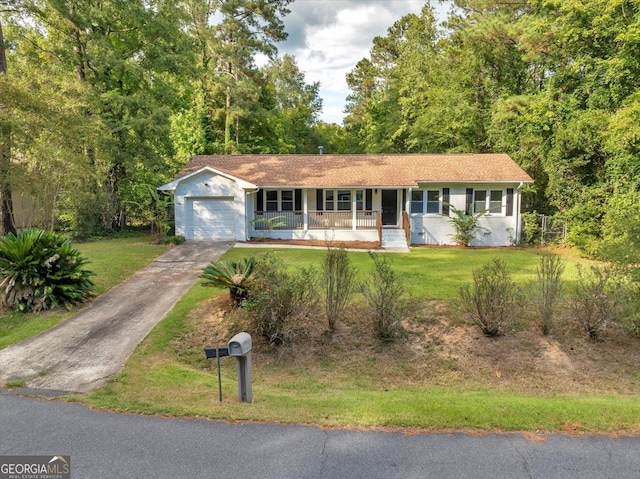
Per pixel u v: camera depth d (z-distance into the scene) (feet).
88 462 12.28
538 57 69.72
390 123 111.24
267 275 27.32
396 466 12.12
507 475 11.73
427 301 32.01
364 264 45.68
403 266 45.37
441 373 25.00
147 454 12.71
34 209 55.26
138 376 20.27
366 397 19.34
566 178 64.64
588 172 63.93
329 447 13.15
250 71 105.40
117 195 70.79
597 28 57.77
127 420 15.05
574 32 59.82
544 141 67.97
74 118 47.65
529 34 65.77
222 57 102.27
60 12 58.54
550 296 27.81
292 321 27.27
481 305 27.84
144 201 69.15
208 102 110.22
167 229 61.67
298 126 147.64
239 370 16.99
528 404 16.89
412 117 99.19
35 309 30.12
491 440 13.66
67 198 56.18
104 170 64.39
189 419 15.10
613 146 55.01
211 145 105.40
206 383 19.71
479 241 65.98
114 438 13.71
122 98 65.36
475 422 14.82
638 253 27.14
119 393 17.95
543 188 75.15
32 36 66.33
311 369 25.05
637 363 25.73
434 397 18.85
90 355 23.34
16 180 42.34
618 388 23.50
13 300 29.96
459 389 23.31
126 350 24.26
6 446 13.23
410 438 13.75
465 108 83.71
